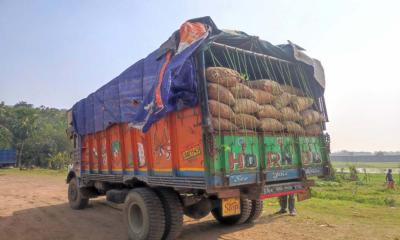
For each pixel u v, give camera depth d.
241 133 5.55
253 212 7.87
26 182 21.91
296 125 6.46
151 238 6.22
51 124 64.69
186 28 5.46
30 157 54.25
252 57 6.29
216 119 5.20
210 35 5.31
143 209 6.35
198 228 7.67
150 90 5.72
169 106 5.43
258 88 6.02
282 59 6.67
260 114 5.85
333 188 19.66
